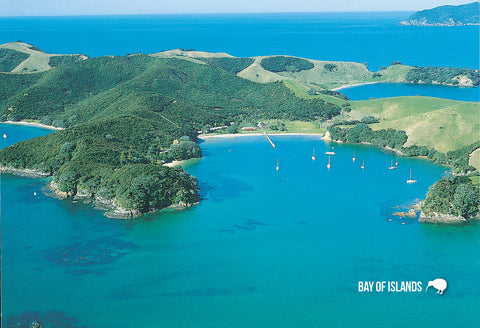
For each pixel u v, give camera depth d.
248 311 144.88
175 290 155.38
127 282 159.50
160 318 141.50
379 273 165.25
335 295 152.50
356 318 141.62
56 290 154.75
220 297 151.50
